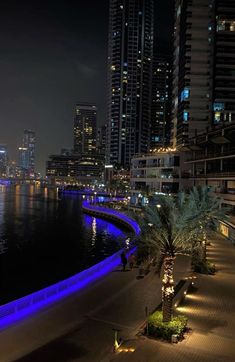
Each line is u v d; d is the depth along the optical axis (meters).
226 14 129.75
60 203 184.50
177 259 41.00
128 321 23.47
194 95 131.88
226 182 82.62
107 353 18.94
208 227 33.47
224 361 17.80
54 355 18.84
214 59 130.50
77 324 22.95
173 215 21.33
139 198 110.94
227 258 41.38
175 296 26.69
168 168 108.50
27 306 26.34
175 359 17.92
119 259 41.31
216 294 28.61
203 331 21.44
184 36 134.12
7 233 86.19
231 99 129.75
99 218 117.81
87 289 30.75
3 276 48.97
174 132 149.62
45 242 75.25
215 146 89.69
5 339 20.83
